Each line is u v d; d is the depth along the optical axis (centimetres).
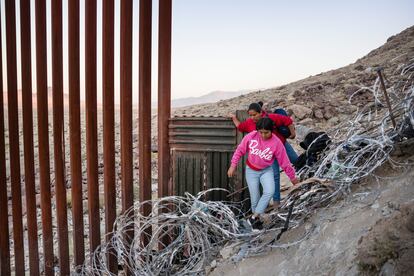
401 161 417
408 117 445
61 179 504
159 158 543
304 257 378
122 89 507
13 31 479
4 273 505
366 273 285
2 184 496
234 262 450
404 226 285
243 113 525
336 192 429
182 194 545
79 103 502
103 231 689
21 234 509
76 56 492
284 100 1380
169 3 514
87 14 484
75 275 504
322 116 1188
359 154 455
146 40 507
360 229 347
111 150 511
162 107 534
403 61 1570
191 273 474
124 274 514
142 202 507
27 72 488
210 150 536
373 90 475
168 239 533
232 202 531
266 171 482
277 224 477
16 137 495
